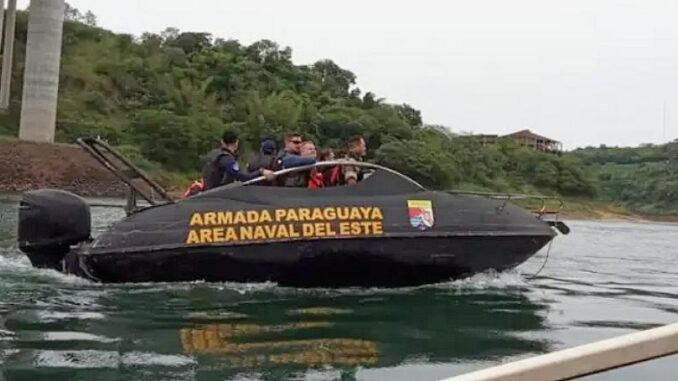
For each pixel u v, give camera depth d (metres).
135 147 57.00
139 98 68.06
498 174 72.88
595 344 1.70
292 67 87.69
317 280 7.47
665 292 8.34
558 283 8.86
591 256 14.58
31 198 7.90
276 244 7.27
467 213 7.80
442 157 65.69
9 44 54.78
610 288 8.62
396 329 5.47
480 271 7.87
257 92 72.94
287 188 7.47
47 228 7.81
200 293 6.96
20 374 3.98
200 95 71.12
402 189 7.70
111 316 5.73
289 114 68.06
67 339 4.88
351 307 6.44
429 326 5.62
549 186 78.31
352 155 8.36
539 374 1.65
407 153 63.66
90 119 61.19
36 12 42.84
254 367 4.22
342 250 7.35
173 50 78.62
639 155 108.12
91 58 72.69
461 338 5.19
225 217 7.31
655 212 84.44
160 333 5.13
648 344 1.67
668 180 86.38
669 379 3.29
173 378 3.94
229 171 7.90
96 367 4.15
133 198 7.96
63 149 44.28
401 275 7.62
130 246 7.22
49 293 6.75
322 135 67.19
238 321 5.66
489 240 7.73
